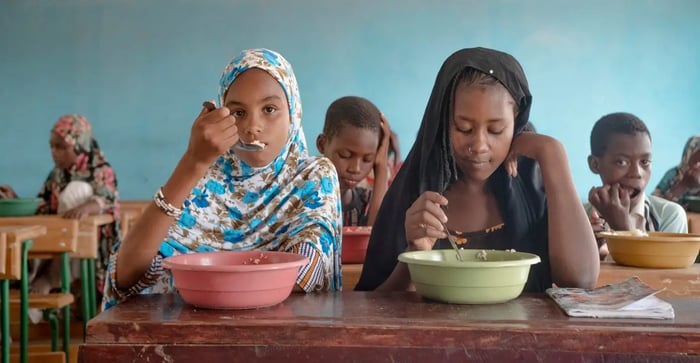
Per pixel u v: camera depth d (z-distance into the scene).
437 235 1.33
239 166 1.40
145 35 5.45
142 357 0.98
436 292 1.15
